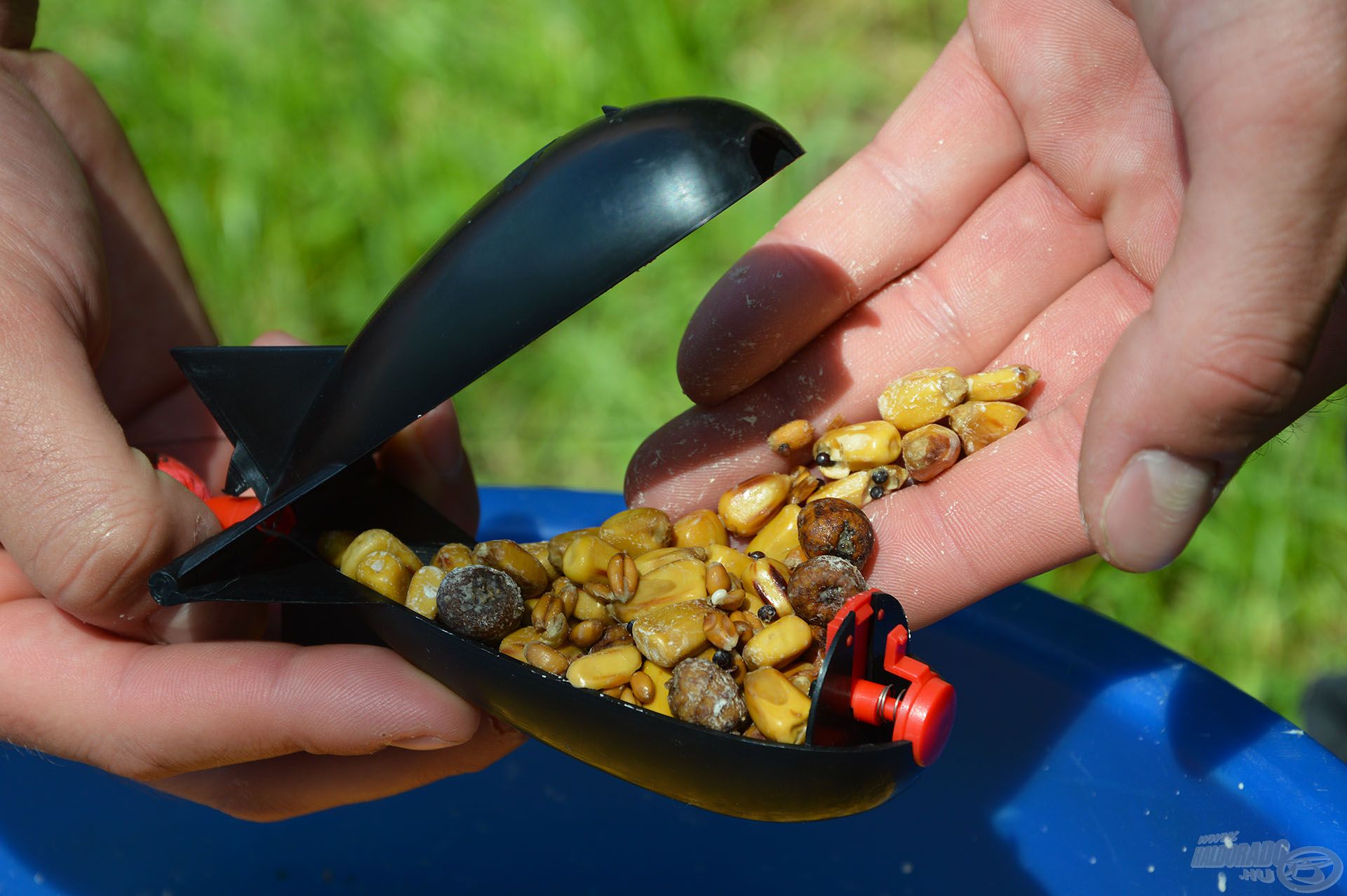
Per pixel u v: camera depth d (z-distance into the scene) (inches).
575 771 16.9
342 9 35.0
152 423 19.0
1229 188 11.6
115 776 16.0
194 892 16.4
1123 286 16.9
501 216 12.7
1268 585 23.3
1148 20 12.4
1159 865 14.9
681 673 12.8
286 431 14.6
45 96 17.8
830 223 17.1
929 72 17.6
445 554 14.2
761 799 12.3
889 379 17.2
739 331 16.5
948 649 16.5
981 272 17.1
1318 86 11.2
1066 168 16.8
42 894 15.7
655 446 17.2
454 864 16.9
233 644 14.1
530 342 12.5
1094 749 15.6
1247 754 14.5
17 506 13.5
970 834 16.1
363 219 31.4
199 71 33.6
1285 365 11.7
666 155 12.3
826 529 14.4
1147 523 12.3
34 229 14.6
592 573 14.0
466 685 13.4
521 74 33.2
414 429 16.8
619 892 16.8
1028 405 16.8
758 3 35.5
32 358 13.6
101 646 14.1
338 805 15.4
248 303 30.3
